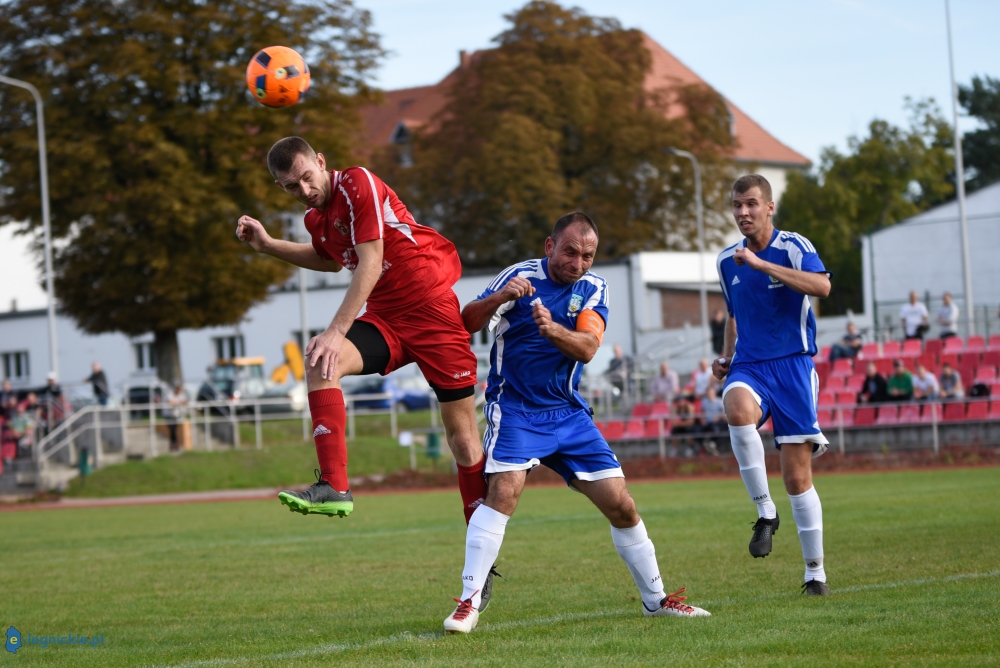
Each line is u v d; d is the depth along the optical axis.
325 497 10.38
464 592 10.94
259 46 61.28
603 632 10.41
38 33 61.84
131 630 12.65
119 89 59.00
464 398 11.63
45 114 60.28
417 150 98.12
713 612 11.45
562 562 17.31
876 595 11.86
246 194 61.97
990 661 8.37
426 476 47.47
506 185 88.88
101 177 59.44
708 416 46.91
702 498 30.77
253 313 97.31
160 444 56.88
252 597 15.05
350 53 64.50
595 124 93.31
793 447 12.62
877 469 41.16
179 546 23.95
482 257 94.81
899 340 58.31
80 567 20.38
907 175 107.88
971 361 49.19
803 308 12.66
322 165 11.12
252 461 53.59
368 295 10.65
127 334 66.56
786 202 109.12
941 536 17.44
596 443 11.20
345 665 9.26
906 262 68.25
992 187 74.25
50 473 51.88
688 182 94.38
